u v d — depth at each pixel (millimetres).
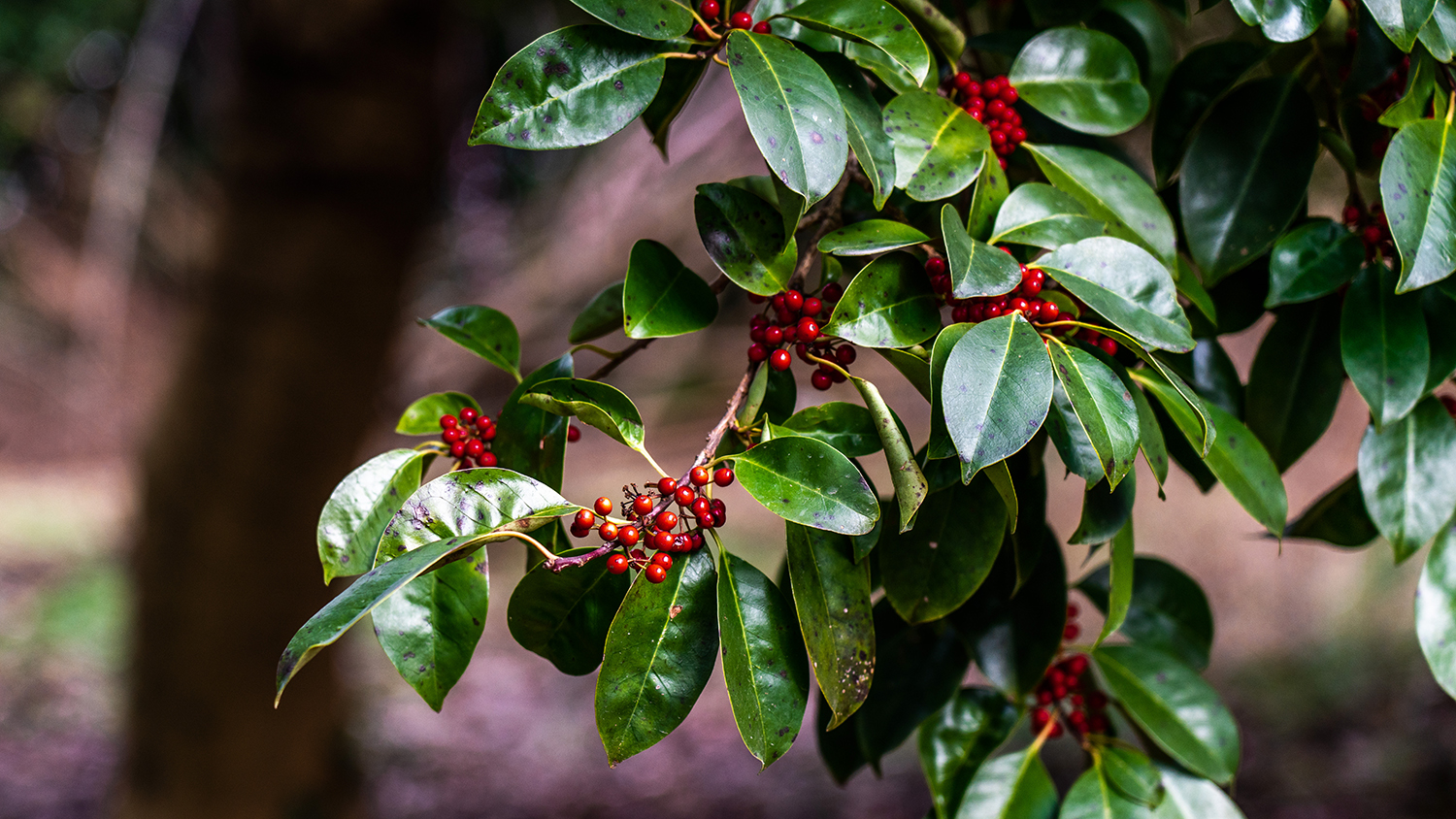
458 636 1056
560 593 1052
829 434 1042
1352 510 1173
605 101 1030
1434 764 3730
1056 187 1072
